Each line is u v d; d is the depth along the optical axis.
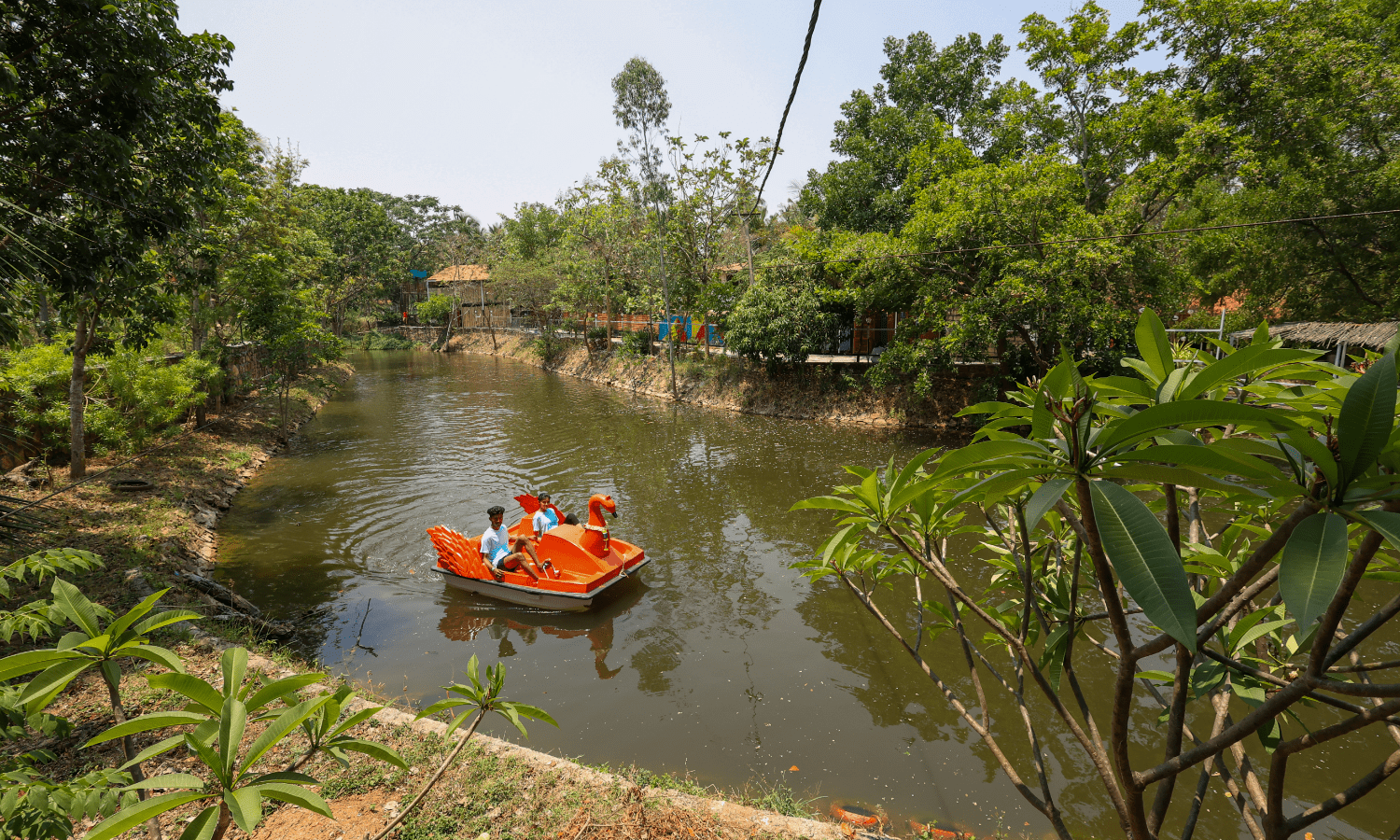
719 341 29.20
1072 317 14.12
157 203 7.68
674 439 18.25
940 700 6.11
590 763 5.23
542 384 31.83
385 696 6.05
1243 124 15.66
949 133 22.66
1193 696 2.46
